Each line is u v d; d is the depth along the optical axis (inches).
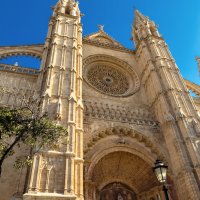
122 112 1343.5
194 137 1149.7
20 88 1208.2
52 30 1636.3
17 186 844.0
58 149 873.5
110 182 1237.7
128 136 1231.5
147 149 1213.1
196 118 1283.2
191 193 975.6
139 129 1264.8
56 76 1192.8
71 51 1373.0
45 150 853.8
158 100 1401.3
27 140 683.4
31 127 681.0
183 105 1332.4
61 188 777.6
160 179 557.6
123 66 1752.0
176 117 1256.2
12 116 664.4
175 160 1133.1
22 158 892.6
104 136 1166.3
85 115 1205.7
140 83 1647.4
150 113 1433.3
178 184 1071.6
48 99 1041.5
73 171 829.8
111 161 1183.6
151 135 1257.4
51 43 1454.2
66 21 1609.3
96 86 1539.1
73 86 1154.7
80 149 936.9
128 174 1251.8
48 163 828.0
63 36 1470.2
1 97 1120.2
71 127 957.2
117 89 1596.9
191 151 1098.7
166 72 1518.2
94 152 1080.8
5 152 616.1
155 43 1785.2
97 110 1278.3
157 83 1461.6
